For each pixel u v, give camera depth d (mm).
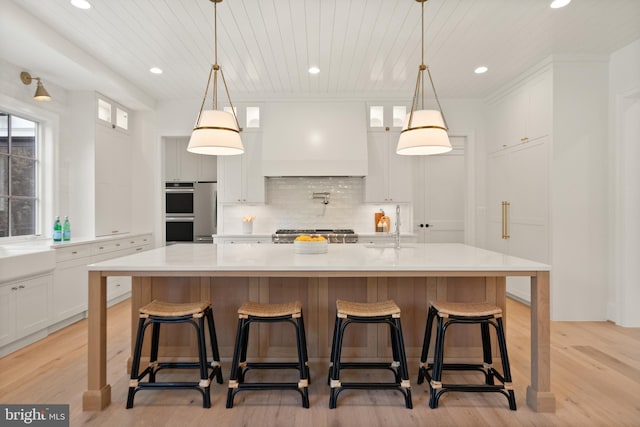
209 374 2373
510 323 3799
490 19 3086
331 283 2689
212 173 6289
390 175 5133
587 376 2598
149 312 2201
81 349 3084
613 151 3766
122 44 3516
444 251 2816
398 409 2184
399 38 3414
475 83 4668
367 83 4652
